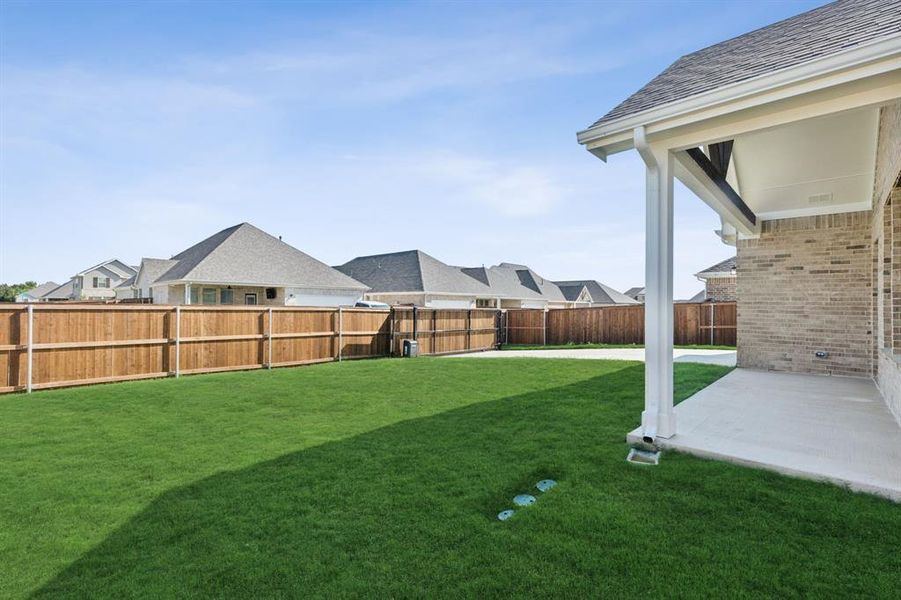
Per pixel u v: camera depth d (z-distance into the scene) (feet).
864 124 20.53
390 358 48.42
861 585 8.29
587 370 35.06
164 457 16.06
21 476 14.37
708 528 10.33
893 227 19.97
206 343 36.83
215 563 9.50
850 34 13.16
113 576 9.13
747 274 34.09
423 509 11.71
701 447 15.14
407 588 8.55
